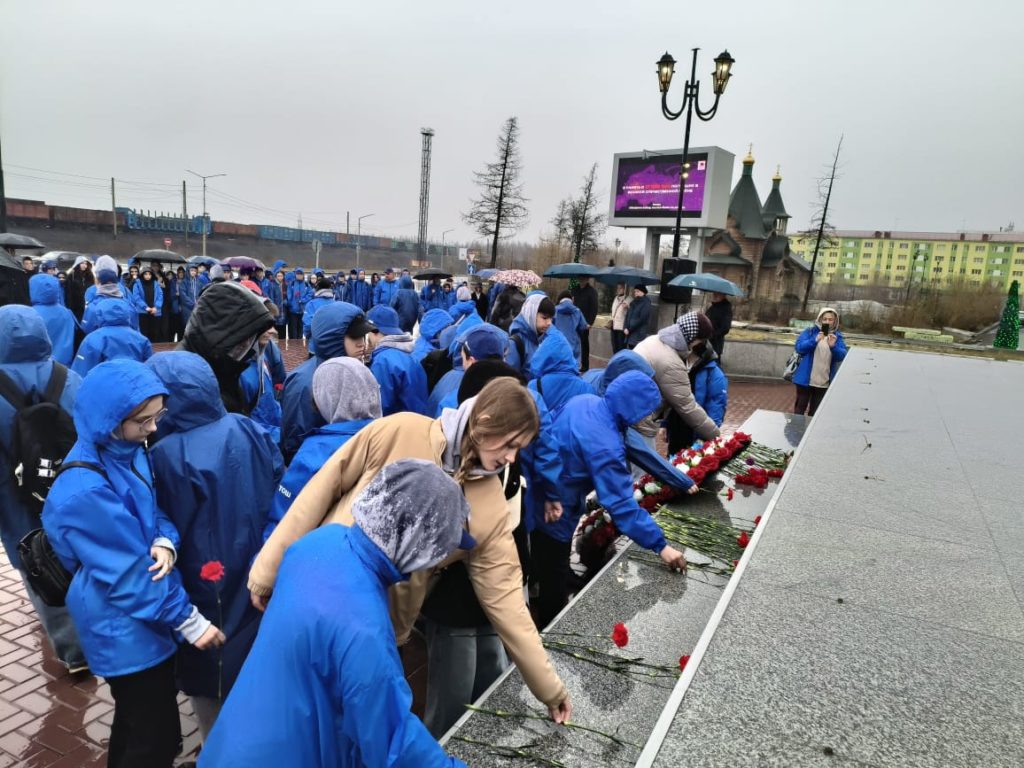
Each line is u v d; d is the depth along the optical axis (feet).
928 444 13.30
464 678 7.56
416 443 6.34
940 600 6.63
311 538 4.65
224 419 7.79
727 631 5.95
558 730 6.64
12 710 9.72
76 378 11.09
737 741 4.56
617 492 9.96
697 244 73.51
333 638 4.08
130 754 6.75
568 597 11.76
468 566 6.32
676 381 15.40
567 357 14.25
